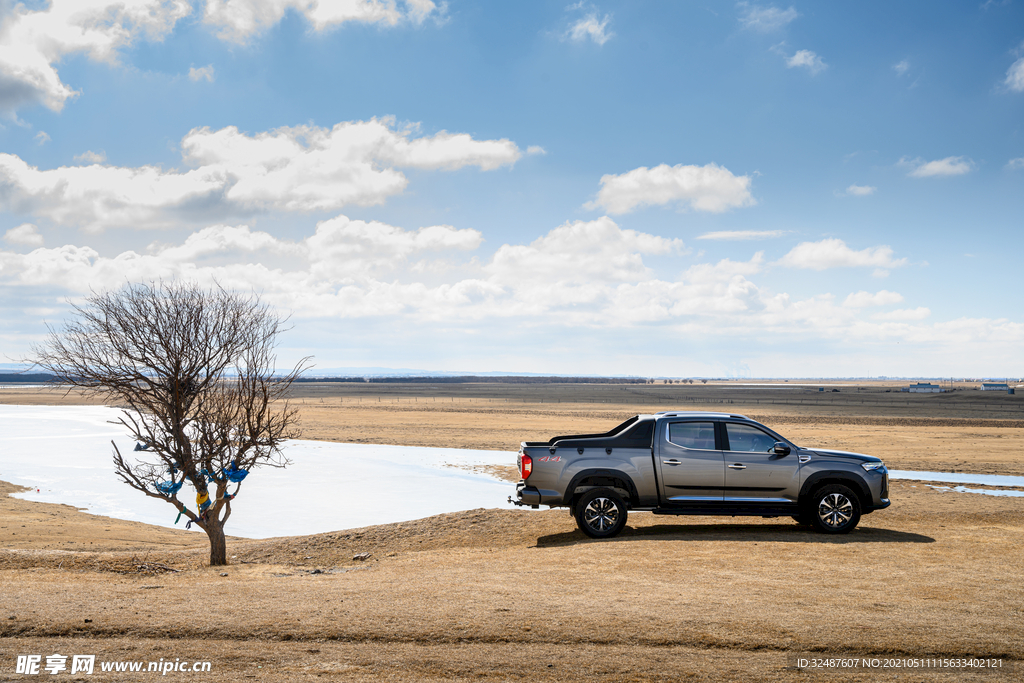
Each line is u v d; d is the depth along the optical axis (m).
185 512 12.70
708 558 9.64
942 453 38.56
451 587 8.06
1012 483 27.08
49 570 11.12
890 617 6.65
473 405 104.81
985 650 5.75
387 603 7.30
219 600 7.49
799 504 11.73
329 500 25.55
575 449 11.91
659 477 11.77
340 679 5.20
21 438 53.25
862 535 11.55
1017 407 100.81
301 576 9.88
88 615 6.81
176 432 12.51
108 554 12.85
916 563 9.25
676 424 12.02
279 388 13.50
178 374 12.44
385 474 32.59
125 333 12.35
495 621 6.58
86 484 30.05
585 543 11.15
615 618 6.63
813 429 56.19
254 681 5.15
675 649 5.88
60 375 12.21
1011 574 8.59
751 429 12.01
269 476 31.86
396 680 5.19
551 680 5.19
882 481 11.83
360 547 14.31
